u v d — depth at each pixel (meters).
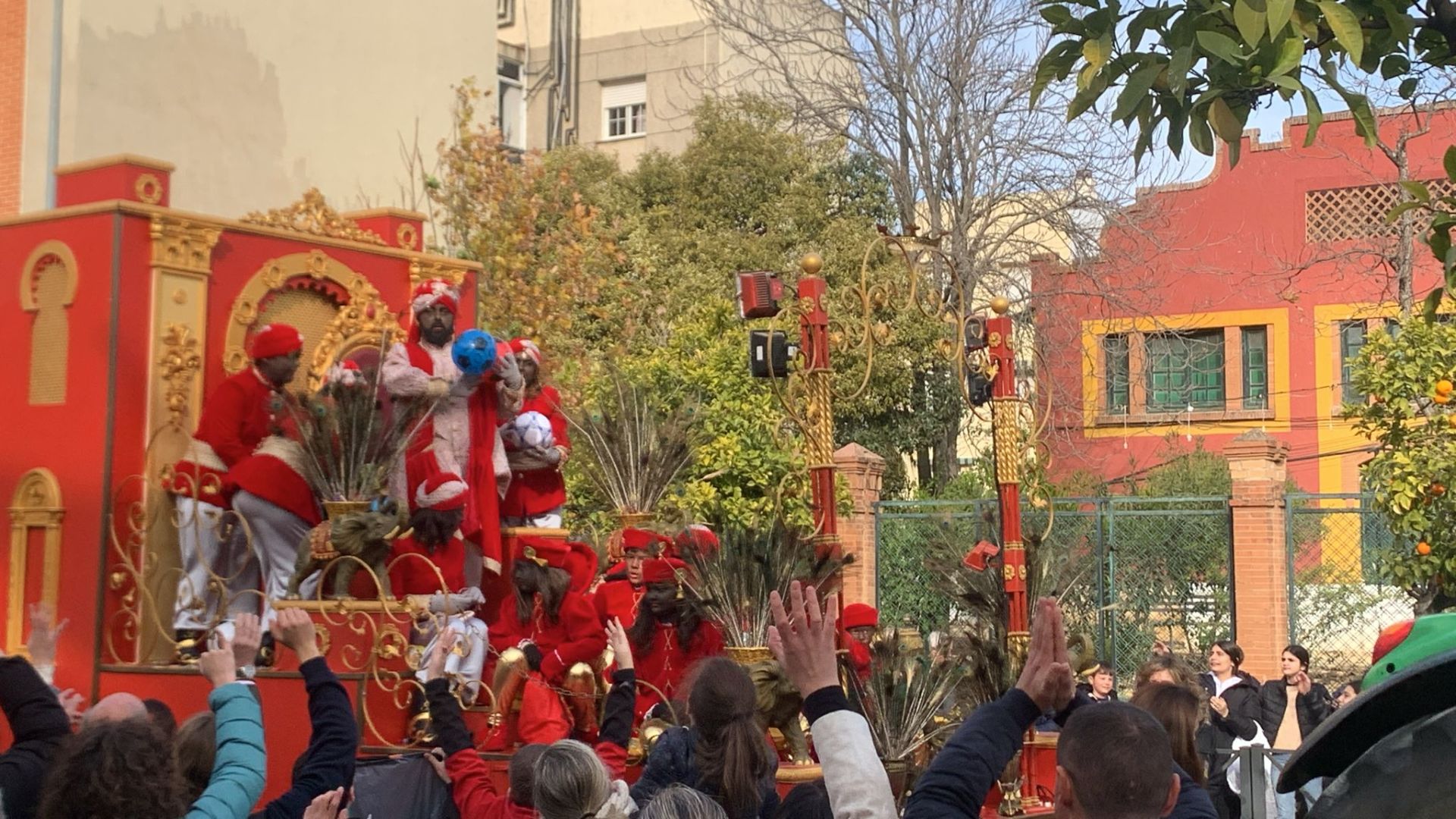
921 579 17.80
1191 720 4.58
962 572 7.80
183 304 7.65
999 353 8.00
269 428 7.59
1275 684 10.24
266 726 6.61
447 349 7.86
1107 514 17.34
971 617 7.96
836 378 23.47
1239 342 28.89
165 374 7.54
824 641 3.53
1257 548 16.33
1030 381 24.83
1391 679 2.72
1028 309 25.67
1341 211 28.23
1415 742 2.61
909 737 6.57
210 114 16.44
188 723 4.34
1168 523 17.12
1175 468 25.47
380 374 7.48
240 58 16.81
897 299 8.09
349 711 4.49
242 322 7.95
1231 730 9.32
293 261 8.24
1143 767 2.93
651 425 8.52
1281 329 28.48
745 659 6.61
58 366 7.59
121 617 7.36
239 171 16.73
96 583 7.29
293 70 17.45
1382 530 16.56
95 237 7.51
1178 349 29.33
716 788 4.37
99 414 7.38
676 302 24.41
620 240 25.45
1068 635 8.25
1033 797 7.50
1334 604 16.42
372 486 7.16
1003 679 7.00
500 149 19.03
